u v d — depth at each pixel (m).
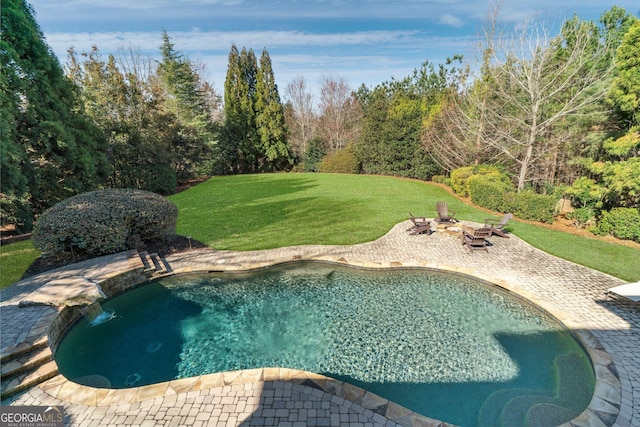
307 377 4.80
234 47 36.19
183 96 32.09
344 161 33.41
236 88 37.19
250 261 9.63
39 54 13.37
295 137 47.09
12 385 4.63
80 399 4.46
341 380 5.24
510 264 9.18
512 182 18.17
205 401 4.38
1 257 9.55
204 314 7.30
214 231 12.77
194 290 8.38
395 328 6.62
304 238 11.75
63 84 15.34
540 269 8.80
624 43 10.55
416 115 27.39
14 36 12.53
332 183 25.48
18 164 12.16
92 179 16.17
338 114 44.75
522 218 14.11
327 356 5.82
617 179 10.77
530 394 4.83
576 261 9.29
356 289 8.28
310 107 46.16
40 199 13.98
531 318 6.83
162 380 5.32
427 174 26.94
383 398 4.44
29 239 11.95
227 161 37.12
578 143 15.73
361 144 32.47
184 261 9.73
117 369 5.57
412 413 4.19
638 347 5.48
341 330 6.60
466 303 7.52
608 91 11.69
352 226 13.21
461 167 21.80
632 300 6.43
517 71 15.48
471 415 4.50
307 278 8.95
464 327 6.60
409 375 5.31
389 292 8.09
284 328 6.72
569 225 12.91
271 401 4.36
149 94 24.70
